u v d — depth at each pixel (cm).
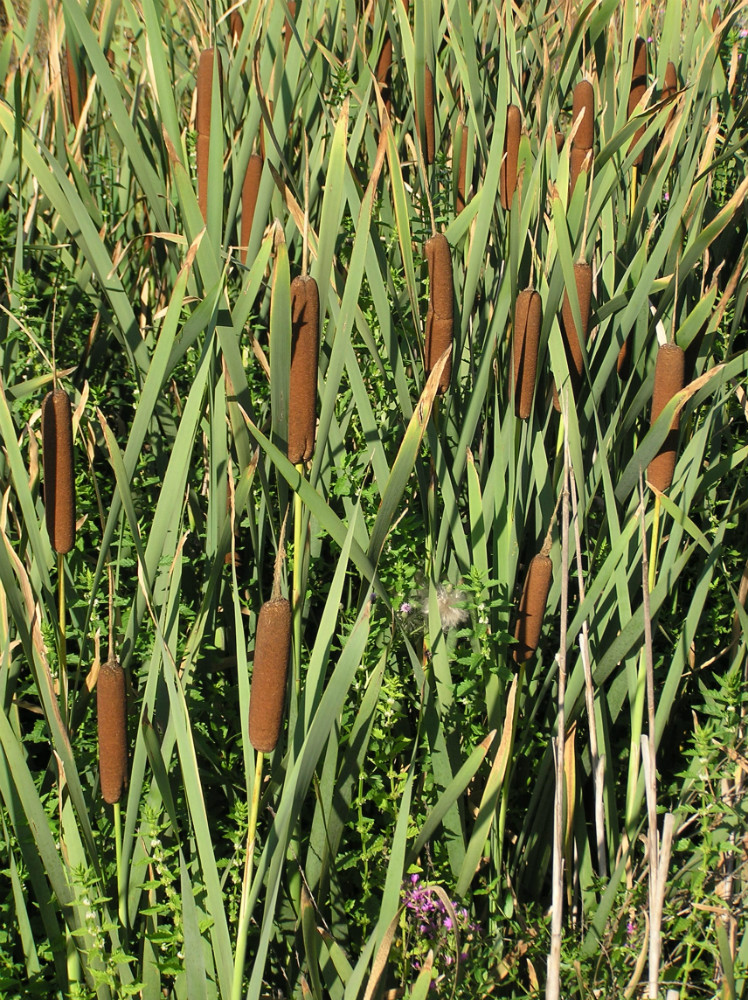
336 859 231
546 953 232
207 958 202
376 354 233
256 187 278
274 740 166
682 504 256
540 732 269
